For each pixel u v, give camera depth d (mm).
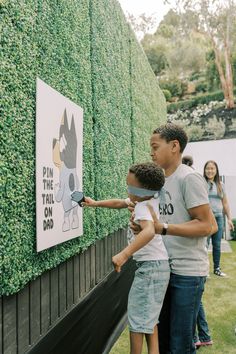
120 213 4262
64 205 2406
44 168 2088
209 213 1906
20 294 1859
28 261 1902
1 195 1630
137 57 5566
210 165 5461
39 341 1992
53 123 2230
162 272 2102
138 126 5480
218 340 3230
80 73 2844
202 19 22656
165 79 24125
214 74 22406
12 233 1729
